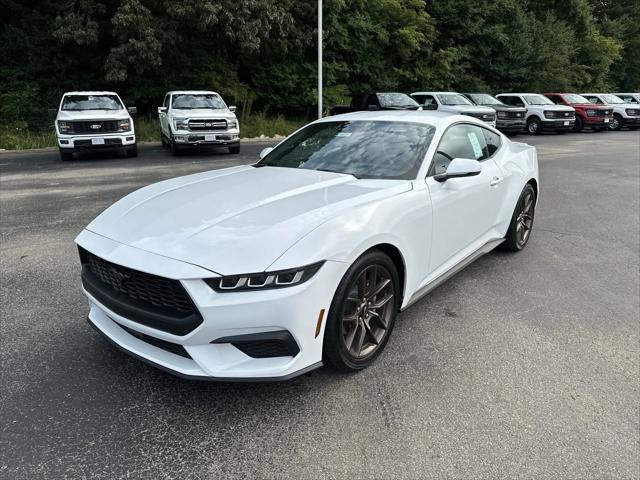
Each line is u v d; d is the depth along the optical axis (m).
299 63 23.97
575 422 2.63
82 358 3.24
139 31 17.36
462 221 4.02
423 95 20.55
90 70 20.66
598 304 4.14
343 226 2.81
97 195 8.48
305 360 2.66
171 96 15.09
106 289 2.89
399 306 3.39
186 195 3.35
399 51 26.58
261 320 2.47
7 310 3.94
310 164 3.98
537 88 32.66
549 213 7.51
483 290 4.42
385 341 3.25
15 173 11.00
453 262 4.08
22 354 3.28
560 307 4.07
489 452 2.40
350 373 3.07
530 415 2.69
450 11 28.83
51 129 18.41
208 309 2.42
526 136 22.30
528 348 3.40
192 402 2.79
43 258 5.20
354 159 3.88
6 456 2.35
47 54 19.70
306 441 2.48
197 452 2.40
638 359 3.27
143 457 2.37
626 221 7.04
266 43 20.89
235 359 2.55
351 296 2.91
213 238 2.64
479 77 30.72
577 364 3.20
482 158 4.61
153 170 11.35
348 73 25.27
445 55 27.86
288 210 2.92
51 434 2.52
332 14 22.41
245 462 2.34
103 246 2.85
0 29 20.08
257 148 16.52
